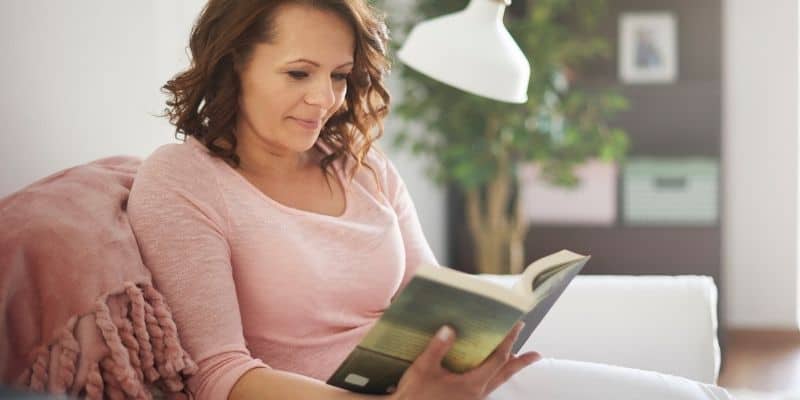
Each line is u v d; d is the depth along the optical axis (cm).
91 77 209
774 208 491
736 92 490
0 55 183
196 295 155
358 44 173
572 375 169
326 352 170
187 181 163
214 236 160
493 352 138
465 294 127
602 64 496
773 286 493
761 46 487
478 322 130
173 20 241
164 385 151
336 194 180
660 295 219
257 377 148
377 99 187
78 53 205
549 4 429
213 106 169
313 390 145
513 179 456
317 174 180
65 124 201
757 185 491
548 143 421
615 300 218
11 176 186
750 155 491
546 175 437
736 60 489
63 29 200
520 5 482
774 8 484
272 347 166
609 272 483
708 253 473
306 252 167
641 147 500
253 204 166
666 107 498
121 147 220
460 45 200
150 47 231
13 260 145
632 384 170
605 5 486
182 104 172
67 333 143
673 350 216
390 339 133
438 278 125
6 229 148
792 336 490
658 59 487
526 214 474
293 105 165
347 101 183
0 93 183
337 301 170
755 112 489
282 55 164
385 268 176
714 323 223
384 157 198
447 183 494
